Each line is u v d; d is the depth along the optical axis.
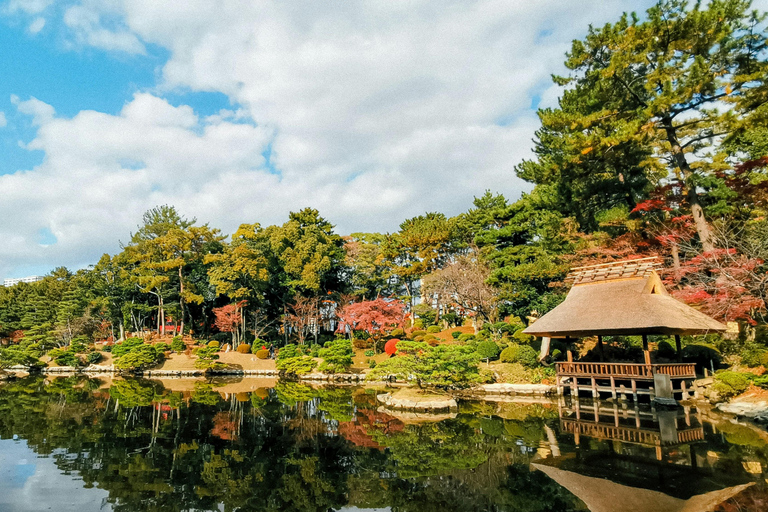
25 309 50.28
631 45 20.75
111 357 39.69
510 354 24.17
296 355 35.41
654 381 16.47
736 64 20.17
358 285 46.91
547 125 22.44
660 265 19.05
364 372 30.69
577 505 7.47
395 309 35.06
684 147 23.52
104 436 13.42
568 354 20.02
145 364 34.81
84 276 50.12
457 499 8.13
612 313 17.73
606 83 21.83
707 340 20.44
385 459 10.85
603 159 22.94
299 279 43.62
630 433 12.42
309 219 48.09
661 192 22.77
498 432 13.29
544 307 25.69
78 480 9.34
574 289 20.80
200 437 13.28
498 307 29.80
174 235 42.16
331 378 30.56
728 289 17.11
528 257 30.12
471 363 19.25
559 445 11.45
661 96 19.53
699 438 11.62
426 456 11.02
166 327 49.09
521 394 20.84
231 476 9.69
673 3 20.59
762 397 14.41
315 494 8.61
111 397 22.25
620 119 21.78
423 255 41.38
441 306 41.19
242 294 40.91
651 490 7.98
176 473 9.88
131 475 9.72
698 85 19.39
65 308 43.72
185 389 25.77
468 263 33.03
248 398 21.77
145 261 43.28
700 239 20.72
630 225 22.77
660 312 16.61
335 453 11.47
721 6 19.36
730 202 21.84
